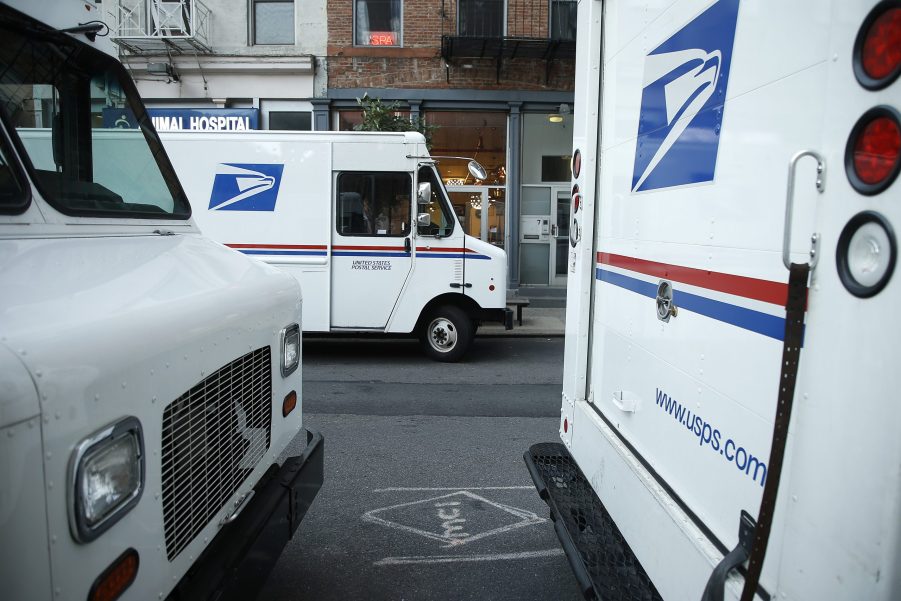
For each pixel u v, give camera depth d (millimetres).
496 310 8258
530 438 5535
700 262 1958
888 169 1178
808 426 1371
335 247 8117
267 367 2564
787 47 1508
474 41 12227
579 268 3102
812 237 1384
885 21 1195
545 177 13602
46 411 1311
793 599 1422
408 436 5559
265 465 2545
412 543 3707
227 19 12844
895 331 1160
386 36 13195
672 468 2154
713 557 1773
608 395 2840
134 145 2877
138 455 1628
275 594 3176
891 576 1171
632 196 2553
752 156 1666
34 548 1287
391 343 9852
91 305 1646
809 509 1367
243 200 8070
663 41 2258
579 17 3162
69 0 2580
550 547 3672
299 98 13008
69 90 2486
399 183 8062
